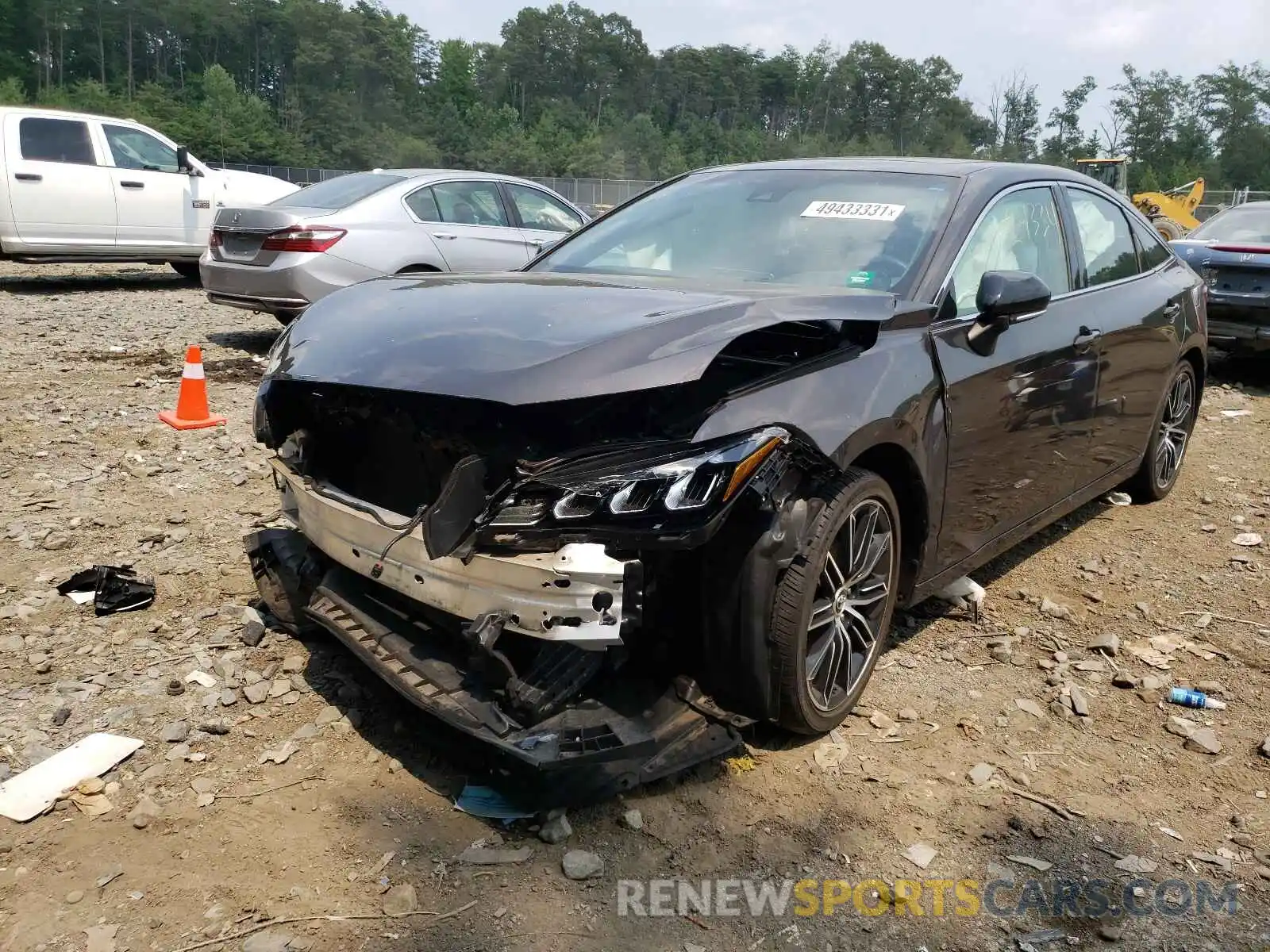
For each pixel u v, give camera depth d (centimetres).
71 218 1216
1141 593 455
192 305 1206
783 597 288
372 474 306
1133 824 291
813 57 11775
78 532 475
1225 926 253
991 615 425
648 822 281
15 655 359
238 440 634
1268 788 311
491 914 246
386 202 885
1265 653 400
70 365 830
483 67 11656
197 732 316
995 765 318
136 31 10169
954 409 349
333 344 311
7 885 249
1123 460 513
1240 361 1072
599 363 264
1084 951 244
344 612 324
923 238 370
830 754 316
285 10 10188
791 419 281
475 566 262
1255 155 8381
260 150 8169
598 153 9206
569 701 274
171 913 242
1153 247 553
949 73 11412
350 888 253
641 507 253
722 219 407
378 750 310
